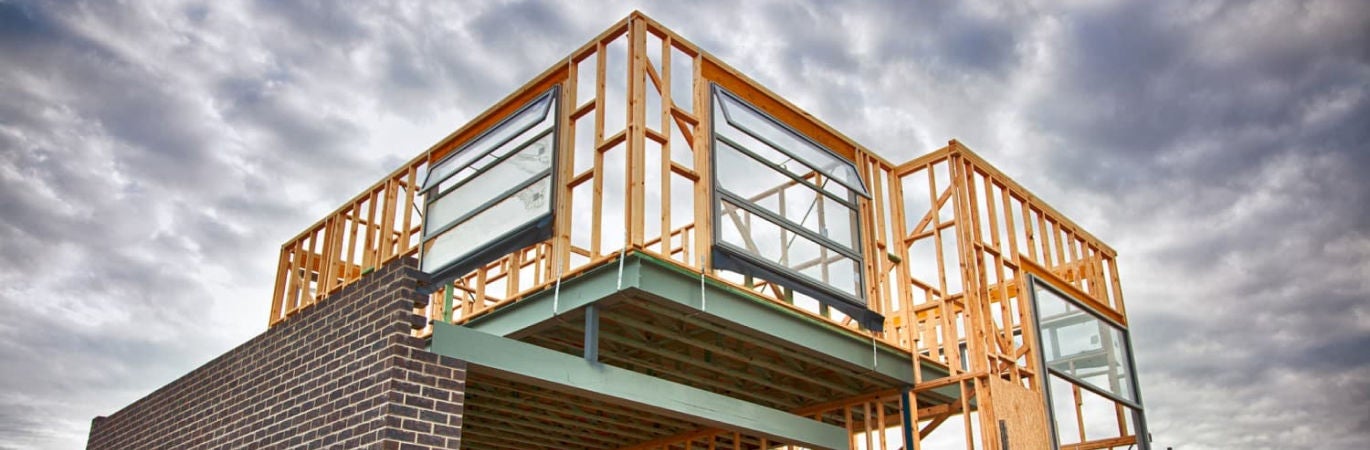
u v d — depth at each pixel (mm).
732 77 9930
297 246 13258
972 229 11133
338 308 7246
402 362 6402
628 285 7840
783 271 9461
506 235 9328
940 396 11539
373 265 11648
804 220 10086
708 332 9641
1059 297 12859
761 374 11172
